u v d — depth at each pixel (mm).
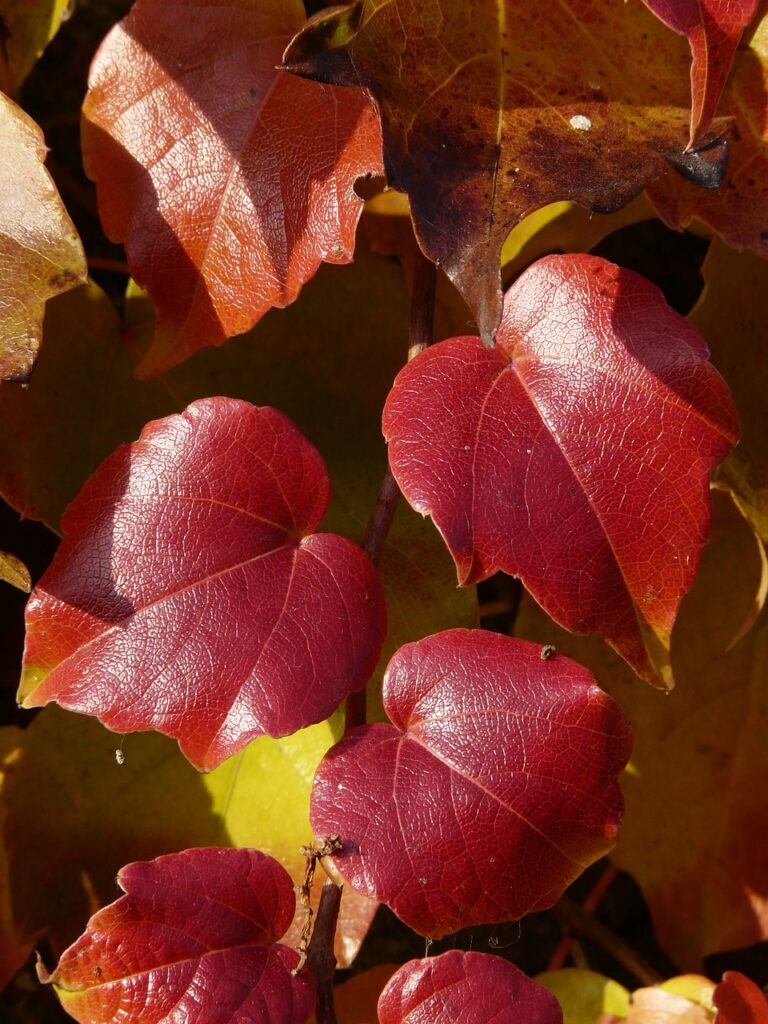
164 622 277
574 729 278
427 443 278
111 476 283
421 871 271
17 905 330
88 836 333
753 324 333
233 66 299
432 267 313
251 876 278
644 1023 334
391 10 272
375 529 301
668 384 280
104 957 271
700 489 279
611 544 278
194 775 335
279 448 285
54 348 328
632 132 280
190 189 298
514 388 283
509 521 276
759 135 295
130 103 299
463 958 277
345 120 295
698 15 266
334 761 276
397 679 280
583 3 283
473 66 278
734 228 297
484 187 270
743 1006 310
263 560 281
